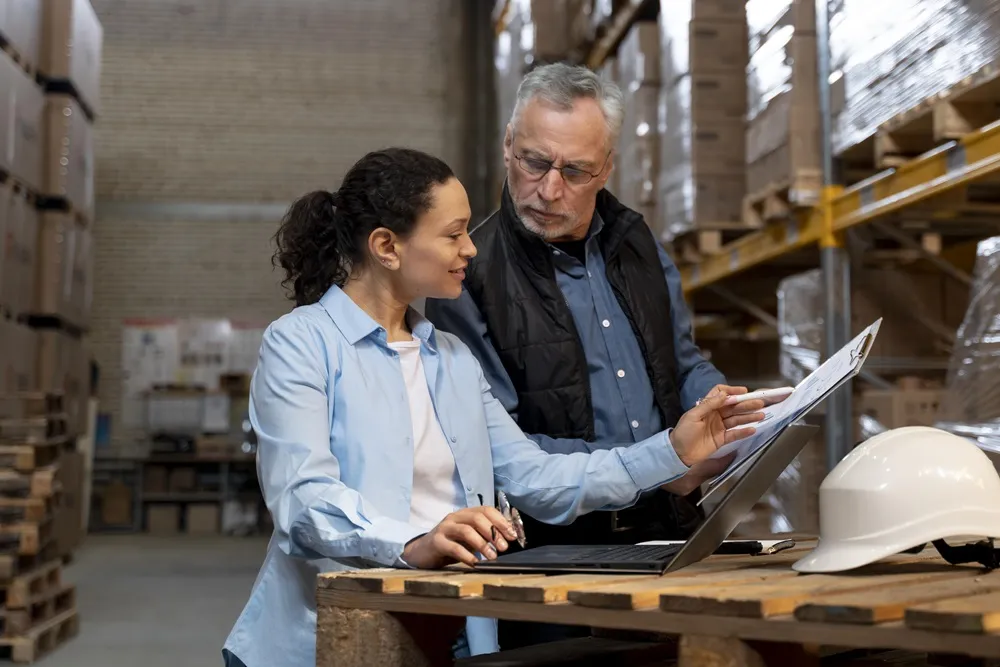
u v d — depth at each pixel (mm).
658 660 1948
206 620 6758
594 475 2092
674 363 2723
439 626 1616
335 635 1585
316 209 2172
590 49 7910
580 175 2547
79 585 8508
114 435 14531
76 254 8195
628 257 2738
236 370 14680
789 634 1178
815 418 4773
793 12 4715
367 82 14828
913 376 4789
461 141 14773
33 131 7297
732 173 5578
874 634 1126
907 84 3922
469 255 2100
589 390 2609
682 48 5723
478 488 2154
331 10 14891
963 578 1518
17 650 5289
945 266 4746
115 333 14656
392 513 2016
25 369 7062
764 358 7484
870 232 4754
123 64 14758
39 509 5301
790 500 4895
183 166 14773
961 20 3551
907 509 1583
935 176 3824
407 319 2209
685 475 2295
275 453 1913
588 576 1579
